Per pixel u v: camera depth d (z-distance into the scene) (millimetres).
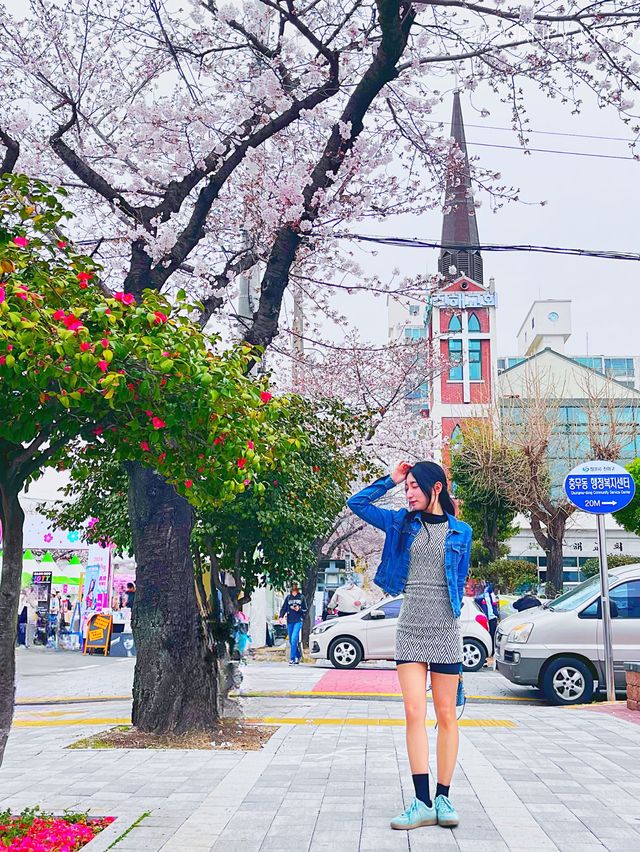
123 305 4211
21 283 3986
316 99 9875
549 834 4742
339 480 12758
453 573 5051
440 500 5207
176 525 8578
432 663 5008
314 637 17562
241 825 4953
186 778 6363
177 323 4465
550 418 33344
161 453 4586
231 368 4500
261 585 14047
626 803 5477
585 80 10039
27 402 4090
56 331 3762
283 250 9641
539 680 12359
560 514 27703
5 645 4410
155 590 8445
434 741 7957
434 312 54875
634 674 10523
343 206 11188
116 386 3934
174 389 4219
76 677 17609
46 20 10156
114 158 10742
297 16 9797
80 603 26297
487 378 53594
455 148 11398
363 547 35812
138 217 9406
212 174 9500
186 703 8297
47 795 5820
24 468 4551
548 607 13602
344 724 9188
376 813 5223
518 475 28188
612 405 32062
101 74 10750
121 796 5777
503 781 6129
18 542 4508
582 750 7496
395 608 17578
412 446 28641
